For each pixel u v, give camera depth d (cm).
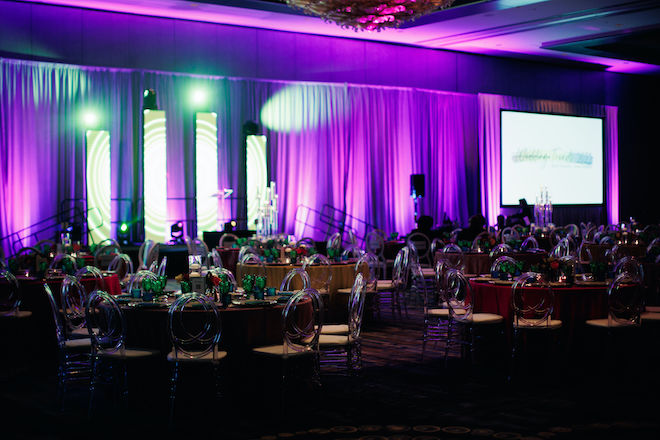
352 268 826
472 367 586
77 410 498
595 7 1244
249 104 1448
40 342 663
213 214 1384
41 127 1273
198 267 668
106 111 1319
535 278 585
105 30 1318
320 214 1523
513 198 1775
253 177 1425
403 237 1302
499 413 470
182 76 1386
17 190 1254
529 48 1645
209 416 478
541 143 1822
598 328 566
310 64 1518
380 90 1599
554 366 562
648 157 2097
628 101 2038
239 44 1438
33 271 724
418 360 637
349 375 543
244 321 498
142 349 503
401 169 1627
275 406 499
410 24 1387
